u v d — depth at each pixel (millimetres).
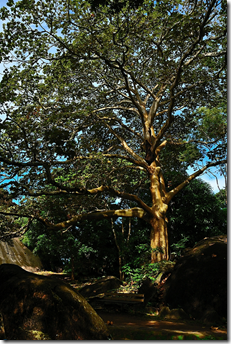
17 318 4164
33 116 11820
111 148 18188
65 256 21688
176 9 12062
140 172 19484
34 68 12969
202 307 7113
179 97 15719
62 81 14234
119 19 11758
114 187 14875
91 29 11883
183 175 20109
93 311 4477
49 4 11508
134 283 11586
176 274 8664
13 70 12789
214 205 19719
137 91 17234
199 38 10461
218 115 15883
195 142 17750
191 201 19641
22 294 4281
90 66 14266
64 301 4273
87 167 13945
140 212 15883
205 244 8961
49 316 4125
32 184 12648
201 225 19688
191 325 6211
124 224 22594
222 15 11797
